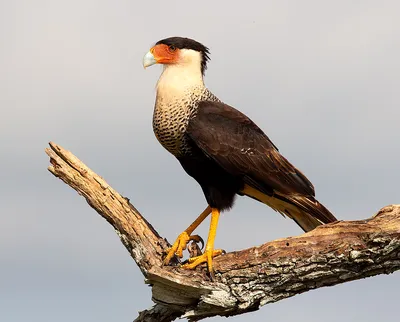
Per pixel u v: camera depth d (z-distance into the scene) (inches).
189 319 415.5
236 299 399.2
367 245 378.6
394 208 390.6
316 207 481.1
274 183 481.7
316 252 386.3
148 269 420.2
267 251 394.6
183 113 483.8
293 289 402.0
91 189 414.0
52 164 412.8
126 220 419.5
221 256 406.0
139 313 432.1
